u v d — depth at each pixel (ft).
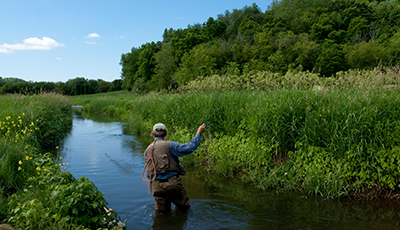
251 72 31.48
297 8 215.92
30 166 15.78
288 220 12.72
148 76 239.71
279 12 202.49
